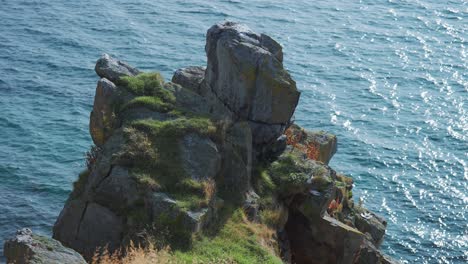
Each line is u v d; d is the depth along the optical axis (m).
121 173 22.36
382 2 144.88
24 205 63.44
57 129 79.81
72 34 113.44
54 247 17.70
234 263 20.84
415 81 107.75
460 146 87.75
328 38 123.44
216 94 27.31
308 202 25.52
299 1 142.88
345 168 80.69
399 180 78.81
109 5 130.00
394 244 66.75
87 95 90.12
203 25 124.31
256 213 24.03
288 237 25.84
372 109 96.88
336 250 25.36
